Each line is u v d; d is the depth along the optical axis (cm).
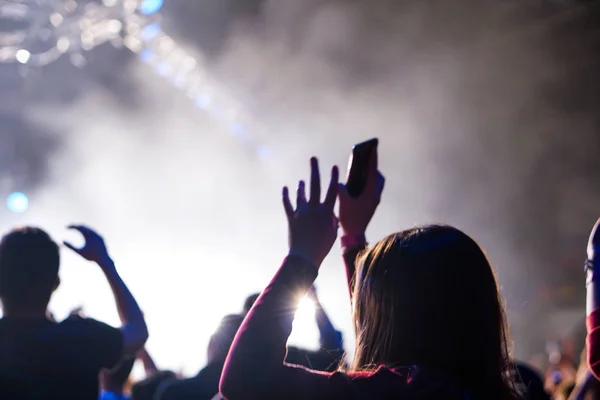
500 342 163
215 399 340
